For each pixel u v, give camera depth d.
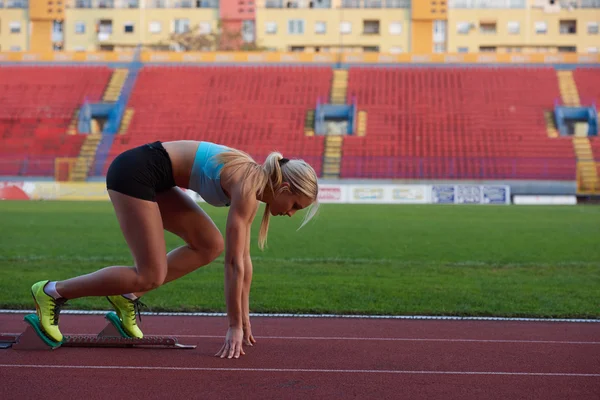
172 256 5.19
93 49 56.88
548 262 12.47
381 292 8.70
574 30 54.78
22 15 56.78
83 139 39.41
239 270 4.73
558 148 37.91
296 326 6.46
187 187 4.93
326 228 19.47
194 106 42.41
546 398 4.00
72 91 43.72
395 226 20.14
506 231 18.66
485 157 37.31
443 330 6.31
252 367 4.63
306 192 4.76
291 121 41.12
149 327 6.35
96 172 37.12
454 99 42.34
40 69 45.53
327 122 43.19
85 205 28.92
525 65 44.72
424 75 44.56
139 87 44.03
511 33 54.84
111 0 56.72
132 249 4.78
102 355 4.91
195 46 55.34
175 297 8.04
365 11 55.28
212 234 5.17
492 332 6.23
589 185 35.50
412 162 37.03
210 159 4.77
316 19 55.59
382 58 45.53
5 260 11.51
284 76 44.88
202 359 4.83
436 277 10.34
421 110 41.56
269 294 8.41
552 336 6.05
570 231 18.72
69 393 3.96
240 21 56.06
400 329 6.34
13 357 4.81
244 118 41.34
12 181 36.16
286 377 4.38
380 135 39.69
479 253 13.88
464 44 55.16
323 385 4.21
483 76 44.19
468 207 30.58
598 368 4.77
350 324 6.61
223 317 6.96
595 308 7.59
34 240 15.32
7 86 44.12
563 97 42.06
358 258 12.98
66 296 5.04
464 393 4.08
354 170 36.84
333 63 45.69
